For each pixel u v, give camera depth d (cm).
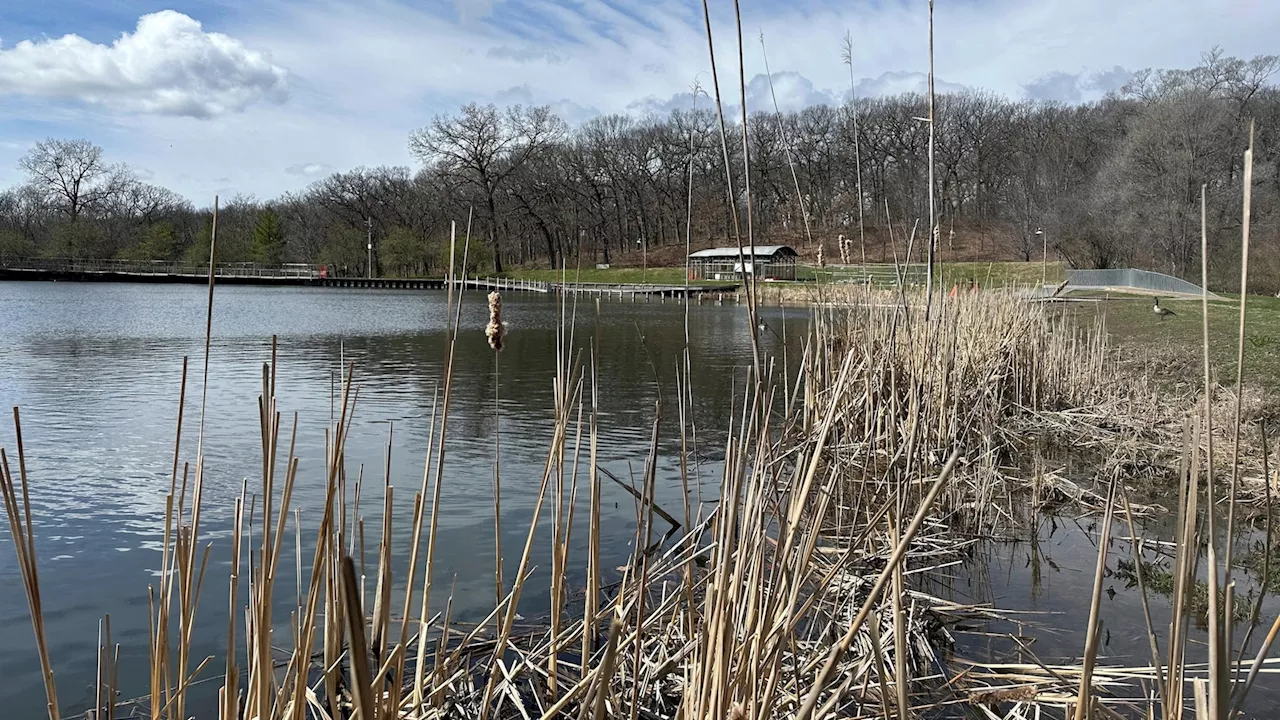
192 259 7412
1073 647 408
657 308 3891
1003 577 512
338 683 340
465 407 1130
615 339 2273
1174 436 820
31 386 1255
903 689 199
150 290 5209
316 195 8075
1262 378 1088
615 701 312
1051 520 632
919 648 397
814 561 457
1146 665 385
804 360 505
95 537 596
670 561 498
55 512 649
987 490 648
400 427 984
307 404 1134
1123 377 1156
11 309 3092
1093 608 209
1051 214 3712
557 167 5872
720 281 4491
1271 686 354
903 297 502
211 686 383
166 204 8344
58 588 507
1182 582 198
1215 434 745
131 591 504
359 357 1733
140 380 1330
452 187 6194
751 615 239
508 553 547
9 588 507
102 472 764
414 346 1994
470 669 349
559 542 334
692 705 252
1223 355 1303
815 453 251
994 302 1077
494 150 5959
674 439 932
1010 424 927
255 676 242
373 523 613
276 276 7356
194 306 3519
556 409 336
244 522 622
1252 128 154
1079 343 1142
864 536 310
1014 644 414
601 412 1102
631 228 5600
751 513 249
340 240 7319
